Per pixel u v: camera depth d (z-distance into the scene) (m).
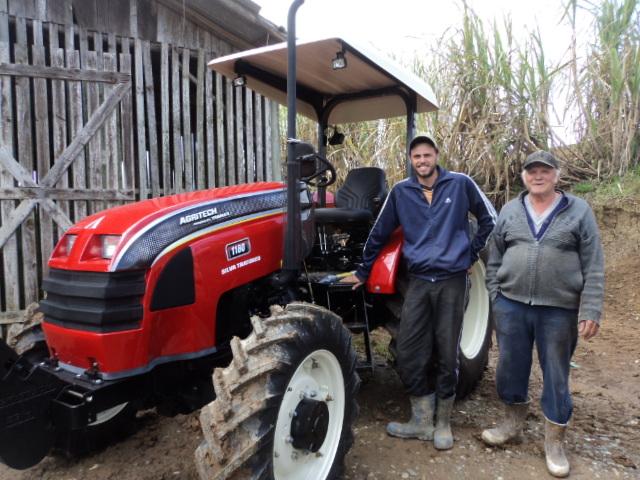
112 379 2.19
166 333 2.36
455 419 3.31
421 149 2.91
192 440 3.05
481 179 6.69
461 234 2.94
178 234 2.39
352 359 2.61
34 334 2.81
